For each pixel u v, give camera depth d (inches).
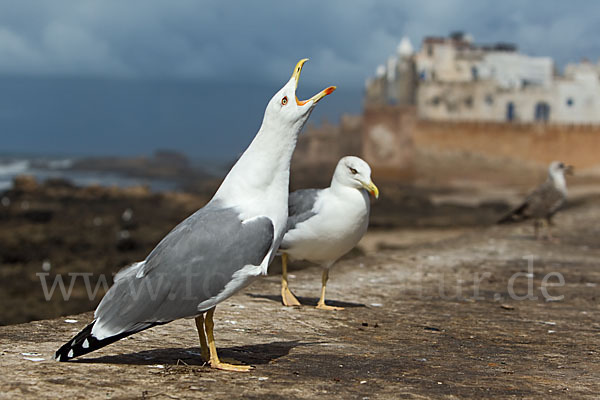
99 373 190.5
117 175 5142.7
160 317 188.9
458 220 1579.7
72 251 1087.6
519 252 545.0
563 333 281.3
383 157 3262.8
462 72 3784.5
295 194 312.3
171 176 5078.7
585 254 541.0
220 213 195.3
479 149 3193.9
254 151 203.0
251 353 225.5
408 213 1802.4
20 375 185.3
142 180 4753.9
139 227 1434.5
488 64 3777.1
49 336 236.8
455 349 246.7
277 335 257.3
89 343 184.9
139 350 221.9
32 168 5620.1
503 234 668.1
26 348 217.9
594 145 3110.2
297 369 205.6
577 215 879.1
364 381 194.1
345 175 299.3
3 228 1386.6
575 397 185.0
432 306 336.2
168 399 169.5
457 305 341.4
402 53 3941.9
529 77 3794.3
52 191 2293.3
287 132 201.5
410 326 287.1
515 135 3176.7
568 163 3142.2
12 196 2190.0
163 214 1764.3
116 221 1537.9
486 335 274.4
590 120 3558.1
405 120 3243.1
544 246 583.8
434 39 3836.1
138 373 192.2
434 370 211.8
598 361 231.5
